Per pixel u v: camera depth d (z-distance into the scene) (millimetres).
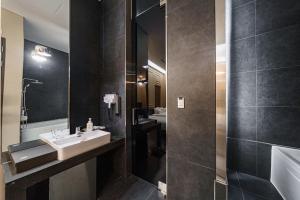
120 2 1893
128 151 1888
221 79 763
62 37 1653
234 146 1850
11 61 1256
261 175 1698
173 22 1158
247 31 1745
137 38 2006
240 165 1817
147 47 2018
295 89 1516
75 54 1772
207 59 969
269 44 1633
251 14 1723
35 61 1418
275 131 1620
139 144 2074
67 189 1291
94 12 2053
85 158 1358
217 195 768
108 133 1665
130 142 1915
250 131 1761
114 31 1971
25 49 1350
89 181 1431
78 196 1355
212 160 944
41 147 1274
